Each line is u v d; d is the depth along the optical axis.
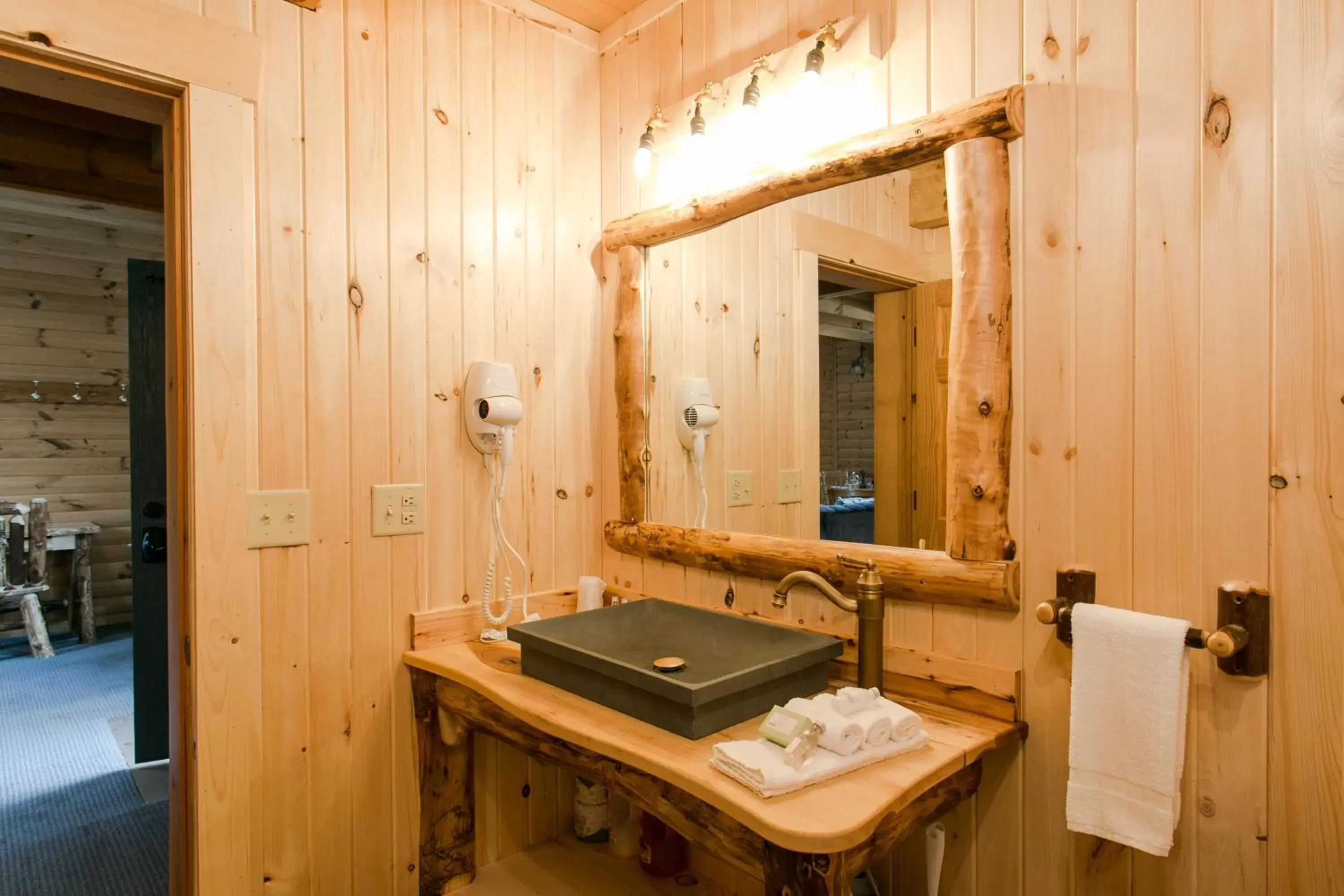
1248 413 1.09
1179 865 1.15
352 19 1.69
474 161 1.89
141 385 2.89
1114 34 1.21
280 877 1.58
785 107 1.68
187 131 1.46
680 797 1.19
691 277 1.93
